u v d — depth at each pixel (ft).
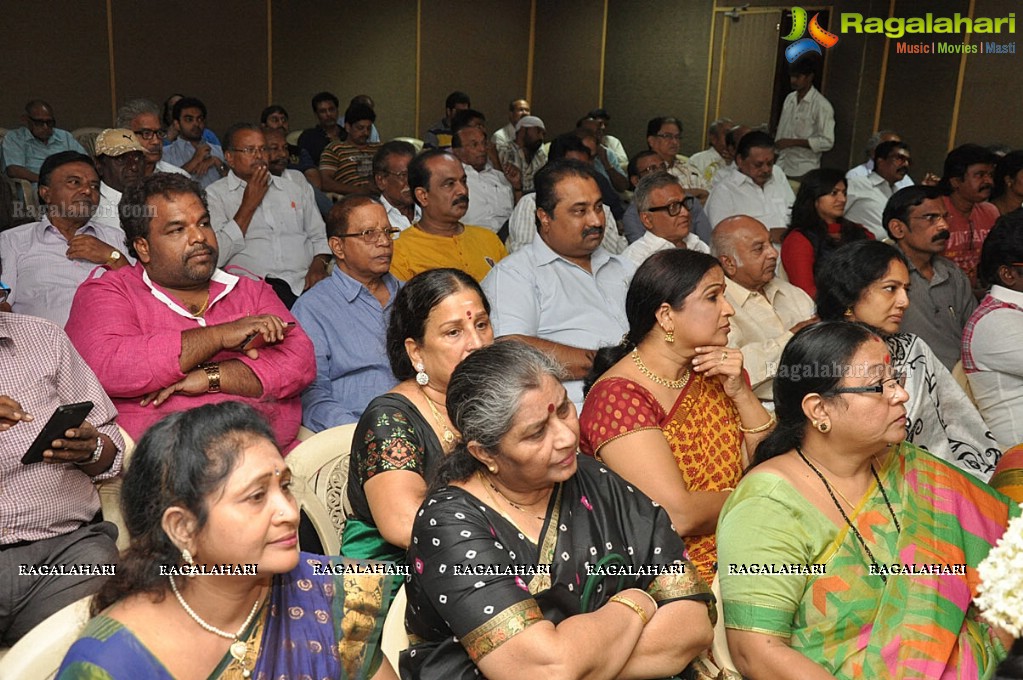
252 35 35.86
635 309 8.38
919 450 7.34
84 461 8.11
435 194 14.93
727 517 6.90
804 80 31.55
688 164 28.17
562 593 6.06
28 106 25.17
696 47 36.42
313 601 5.58
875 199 24.48
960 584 6.77
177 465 4.88
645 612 6.02
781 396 7.09
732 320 12.05
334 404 11.48
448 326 7.84
